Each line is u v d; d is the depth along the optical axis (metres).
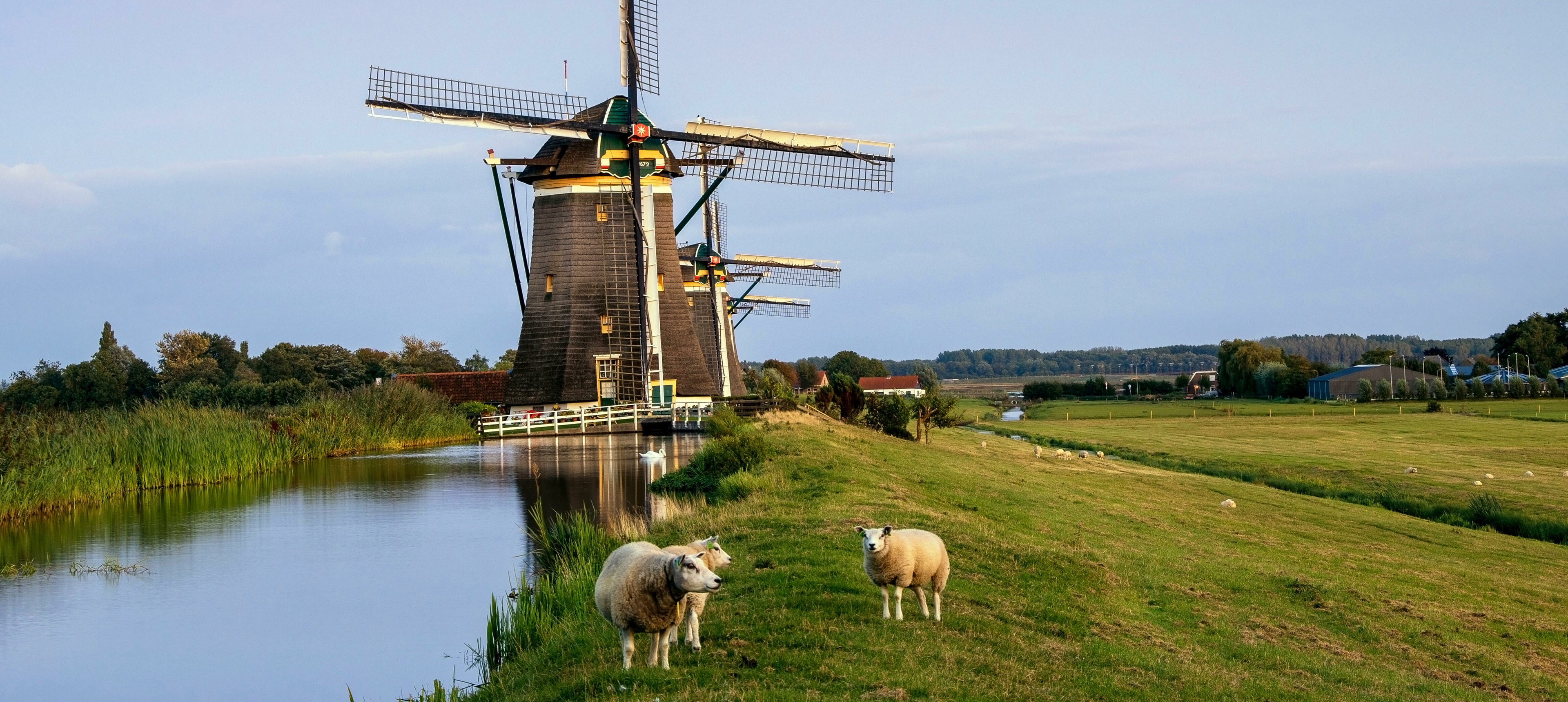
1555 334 176.50
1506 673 16.80
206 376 90.06
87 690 15.06
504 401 70.06
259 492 33.50
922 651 12.08
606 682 10.75
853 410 56.06
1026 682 11.77
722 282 87.44
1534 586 24.64
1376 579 23.41
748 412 56.50
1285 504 37.00
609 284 57.78
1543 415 97.19
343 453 47.31
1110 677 12.70
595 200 57.78
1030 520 25.69
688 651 11.82
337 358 101.81
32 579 21.50
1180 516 30.80
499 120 53.44
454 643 16.77
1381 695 14.26
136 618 18.55
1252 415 108.31
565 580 16.98
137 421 36.84
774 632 12.43
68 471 31.09
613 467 37.59
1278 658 15.39
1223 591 19.86
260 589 20.31
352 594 19.81
